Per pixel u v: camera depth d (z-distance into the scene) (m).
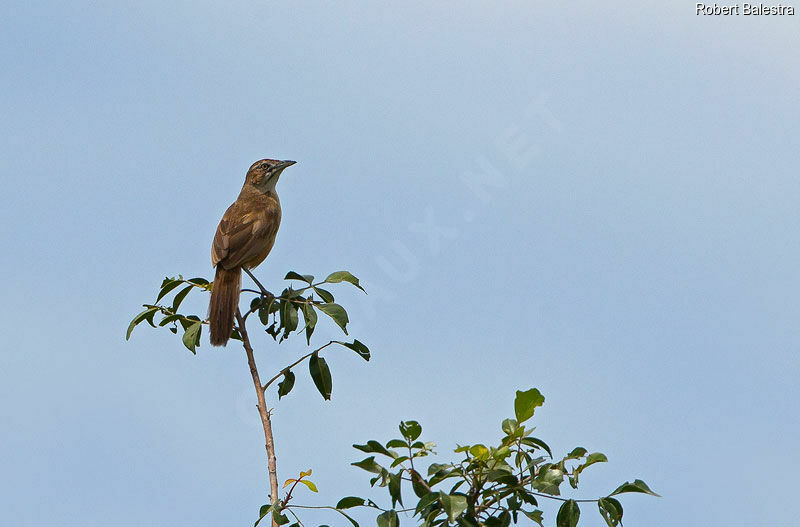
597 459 7.61
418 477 7.75
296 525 8.08
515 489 7.64
